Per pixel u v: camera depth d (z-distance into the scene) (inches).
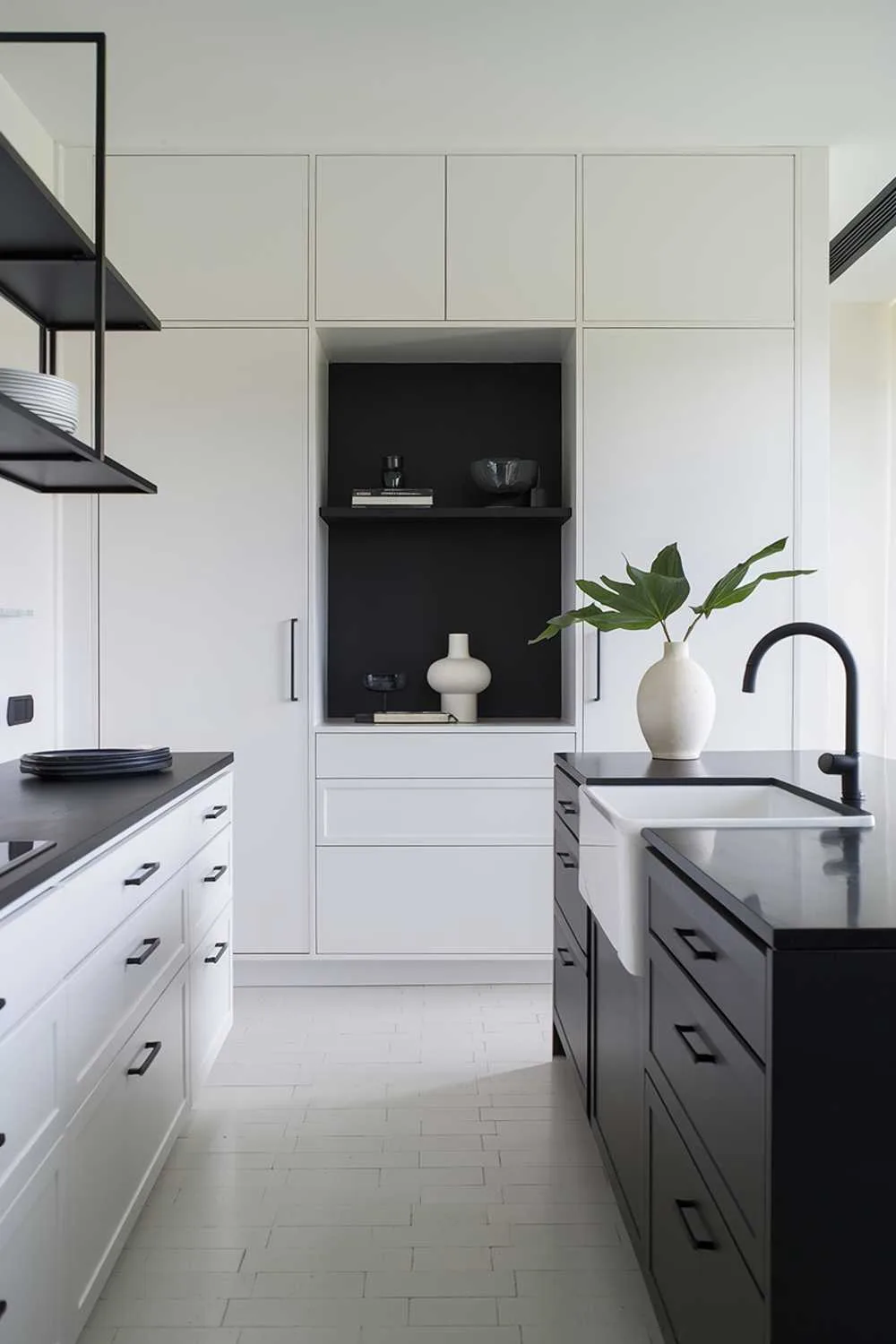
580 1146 93.7
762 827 65.5
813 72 121.2
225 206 138.3
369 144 138.3
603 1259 76.3
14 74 120.6
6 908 48.9
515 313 138.7
